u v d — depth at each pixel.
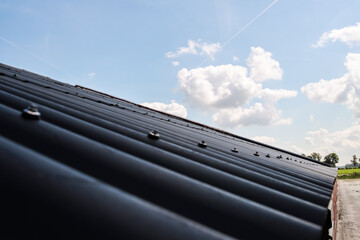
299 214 1.98
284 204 2.12
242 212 1.62
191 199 1.62
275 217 1.66
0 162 1.15
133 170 1.77
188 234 1.10
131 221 1.05
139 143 2.75
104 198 1.14
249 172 3.08
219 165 3.06
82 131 2.64
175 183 1.76
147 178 1.72
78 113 3.90
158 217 1.15
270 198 2.19
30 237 0.86
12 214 0.92
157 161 2.38
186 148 3.69
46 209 0.98
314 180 4.83
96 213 1.03
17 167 1.15
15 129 1.84
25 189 1.04
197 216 1.47
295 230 1.55
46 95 5.81
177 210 1.47
